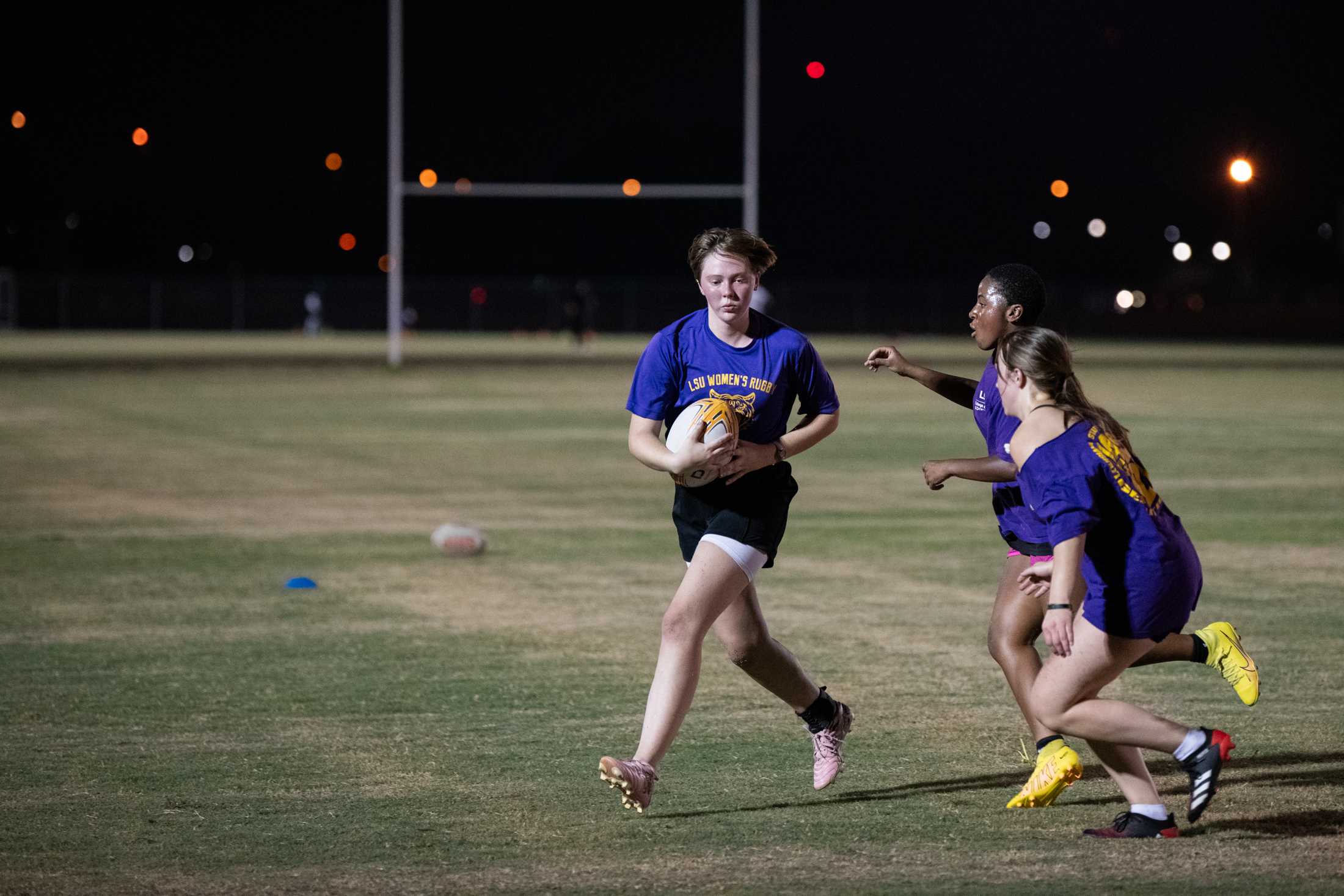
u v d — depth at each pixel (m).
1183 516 53.16
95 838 21.38
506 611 37.69
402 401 107.06
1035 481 20.67
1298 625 35.59
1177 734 20.72
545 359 170.25
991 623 23.25
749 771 24.83
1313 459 71.31
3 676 30.92
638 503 57.34
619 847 21.11
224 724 27.39
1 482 62.03
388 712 28.28
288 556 45.25
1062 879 19.77
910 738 26.72
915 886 19.52
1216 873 19.97
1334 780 24.06
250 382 126.44
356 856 20.67
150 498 57.69
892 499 58.72
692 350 23.25
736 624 23.23
